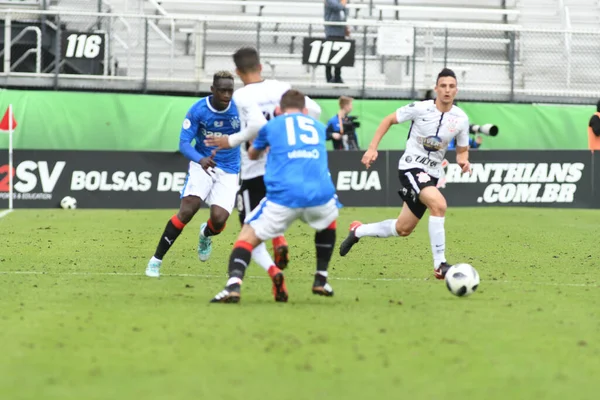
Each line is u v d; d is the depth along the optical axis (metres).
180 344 18.78
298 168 23.42
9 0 71.00
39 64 67.25
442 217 30.28
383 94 70.00
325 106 68.19
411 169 31.09
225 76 29.70
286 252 24.44
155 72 72.19
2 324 21.03
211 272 32.28
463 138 31.09
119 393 15.05
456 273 26.08
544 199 60.91
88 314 22.41
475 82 74.75
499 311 23.73
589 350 18.83
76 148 65.06
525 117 68.81
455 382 15.99
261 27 76.00
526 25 81.94
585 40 73.94
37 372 16.45
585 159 60.84
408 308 23.95
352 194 60.41
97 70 71.06
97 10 73.38
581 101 71.81
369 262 35.31
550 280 30.95
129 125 65.50
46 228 46.62
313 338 19.45
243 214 27.17
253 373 16.42
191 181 31.06
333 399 14.79
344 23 67.12
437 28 69.94
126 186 59.56
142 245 40.31
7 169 58.38
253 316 22.06
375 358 17.70
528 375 16.59
